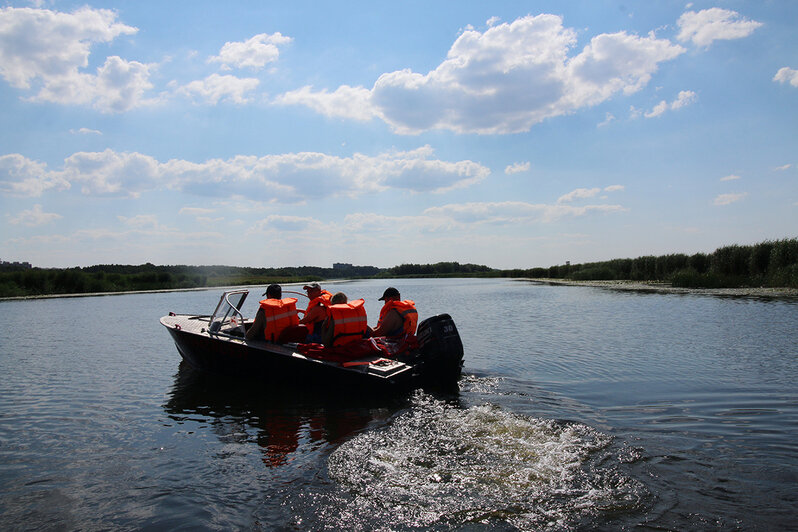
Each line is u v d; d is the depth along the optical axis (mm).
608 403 6102
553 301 23984
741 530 2967
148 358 10469
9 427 5785
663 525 3055
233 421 5844
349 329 7031
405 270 119688
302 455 4621
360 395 6699
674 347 9969
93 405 6707
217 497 3807
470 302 24859
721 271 29375
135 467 4508
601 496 3484
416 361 7277
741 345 9906
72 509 3680
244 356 7762
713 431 4910
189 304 28453
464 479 3865
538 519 3189
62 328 16375
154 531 3312
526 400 6324
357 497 3641
